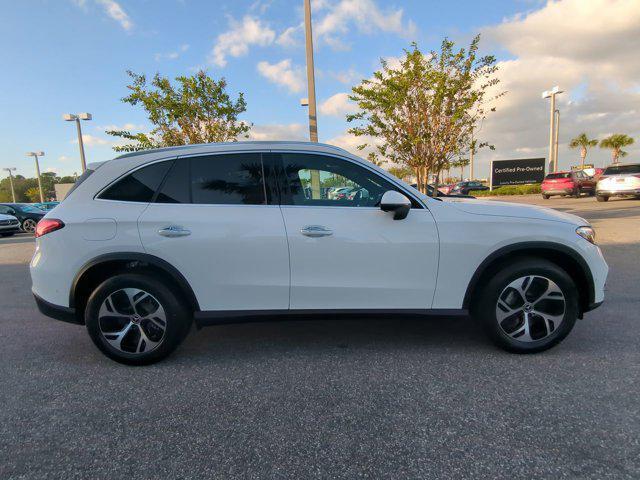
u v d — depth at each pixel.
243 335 3.81
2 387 2.90
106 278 3.21
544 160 36.16
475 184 35.44
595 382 2.74
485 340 3.54
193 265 3.06
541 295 3.12
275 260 3.08
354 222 3.10
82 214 3.09
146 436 2.29
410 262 3.11
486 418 2.37
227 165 3.20
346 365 3.12
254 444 2.20
